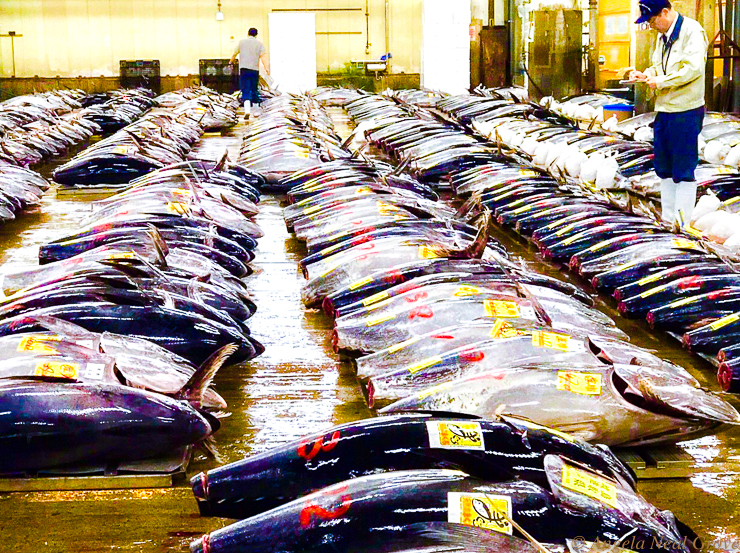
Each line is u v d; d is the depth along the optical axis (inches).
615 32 967.0
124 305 176.2
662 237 264.5
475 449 120.6
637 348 166.4
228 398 181.9
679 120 317.4
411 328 182.9
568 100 847.7
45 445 138.9
